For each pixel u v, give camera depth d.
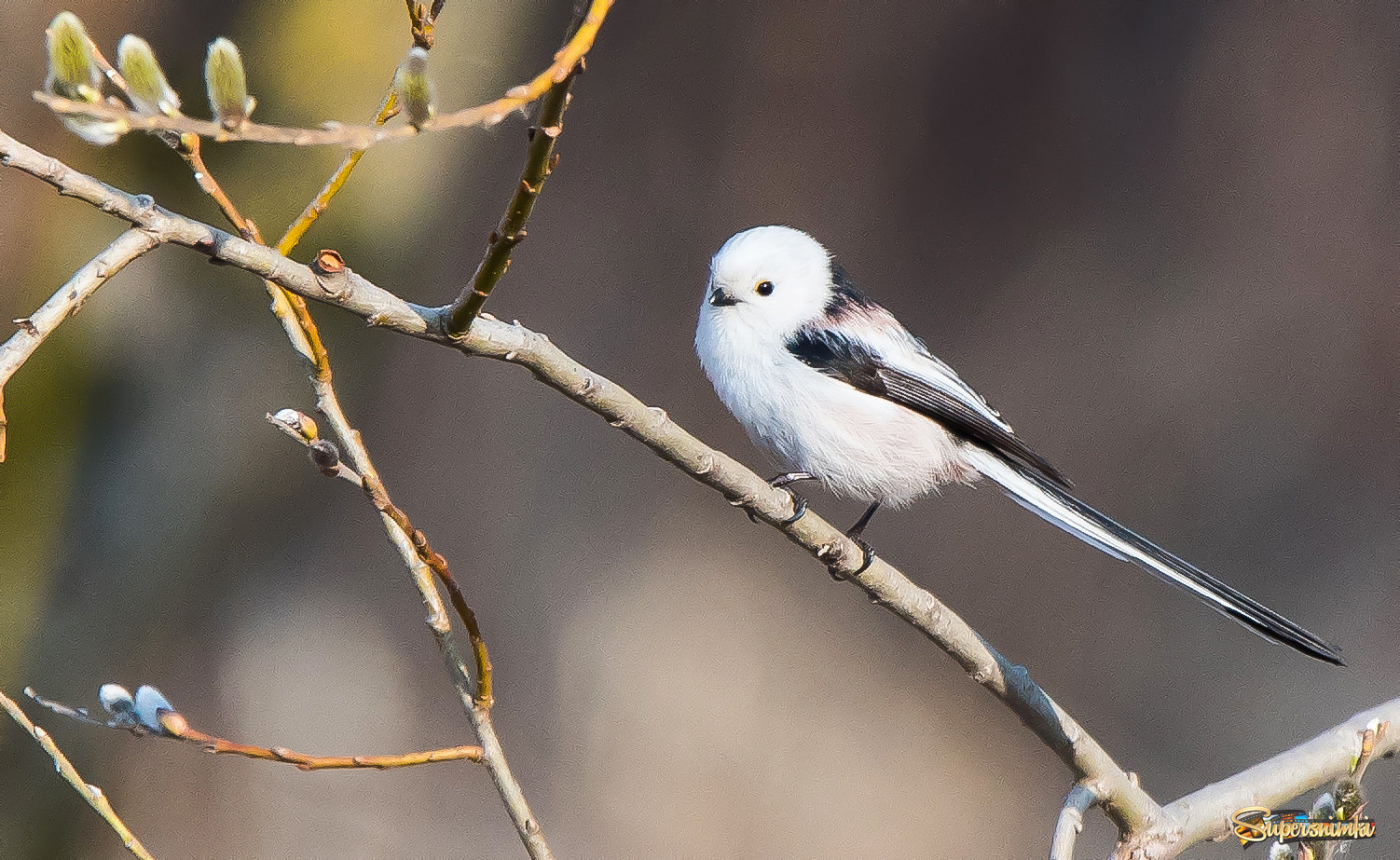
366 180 10.62
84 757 10.50
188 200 10.09
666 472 15.91
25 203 9.63
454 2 11.42
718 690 13.81
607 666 13.96
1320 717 13.46
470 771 12.98
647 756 13.15
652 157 16.95
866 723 13.62
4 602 10.09
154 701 3.55
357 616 13.51
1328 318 16.34
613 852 12.22
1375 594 14.42
